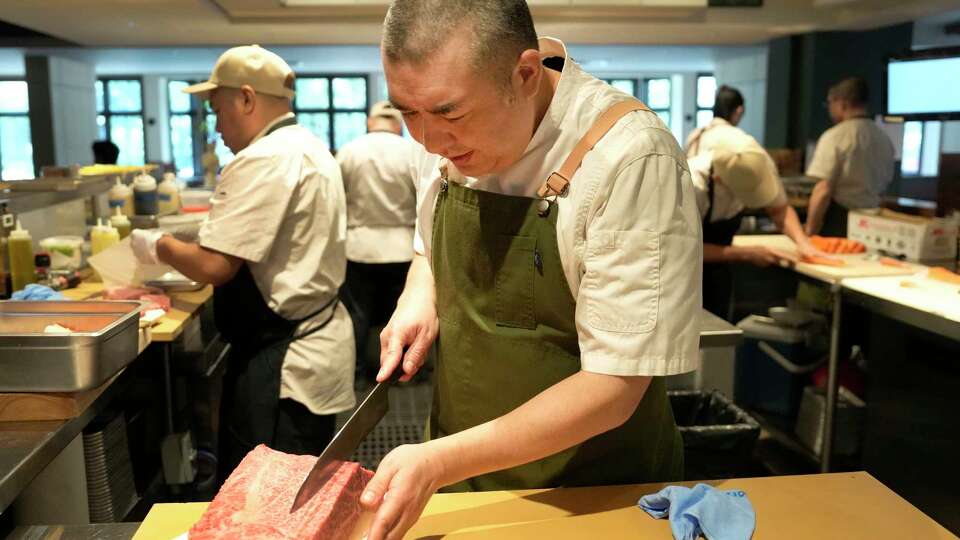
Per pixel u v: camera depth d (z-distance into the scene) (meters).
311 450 2.43
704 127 4.21
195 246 2.29
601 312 1.15
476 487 1.52
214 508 1.21
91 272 3.43
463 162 1.16
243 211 2.24
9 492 1.45
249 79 2.34
